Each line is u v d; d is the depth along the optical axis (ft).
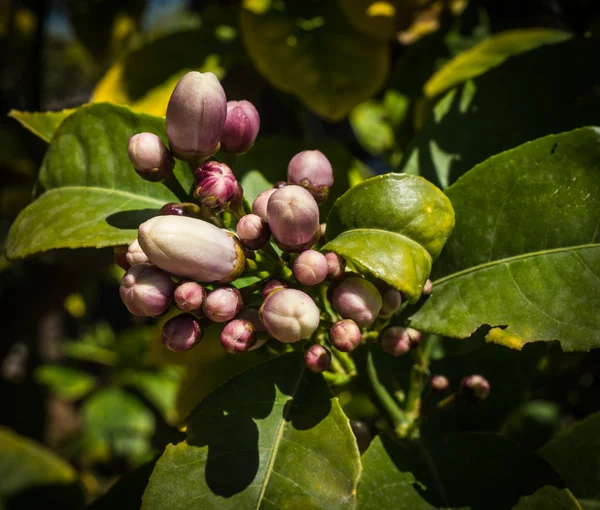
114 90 0.78
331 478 0.40
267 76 0.73
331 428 0.42
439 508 0.45
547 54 0.57
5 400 1.37
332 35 0.73
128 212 0.49
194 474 0.41
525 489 0.46
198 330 0.41
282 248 0.41
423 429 0.55
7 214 1.13
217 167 0.42
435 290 0.47
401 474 0.46
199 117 0.41
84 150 0.51
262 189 0.60
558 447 0.54
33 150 1.10
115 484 0.55
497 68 0.57
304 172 0.44
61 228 0.48
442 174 0.56
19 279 1.12
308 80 0.72
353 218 0.42
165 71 0.79
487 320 0.45
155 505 0.40
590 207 0.45
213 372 0.70
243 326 0.40
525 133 0.56
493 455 0.47
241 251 0.41
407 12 0.72
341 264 0.41
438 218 0.42
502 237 0.46
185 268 0.39
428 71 0.78
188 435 0.42
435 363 0.58
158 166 0.43
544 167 0.46
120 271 1.39
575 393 0.87
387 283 0.40
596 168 0.45
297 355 0.45
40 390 1.42
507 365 0.58
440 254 0.47
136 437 1.45
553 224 0.46
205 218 0.42
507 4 0.78
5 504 0.85
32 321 1.08
